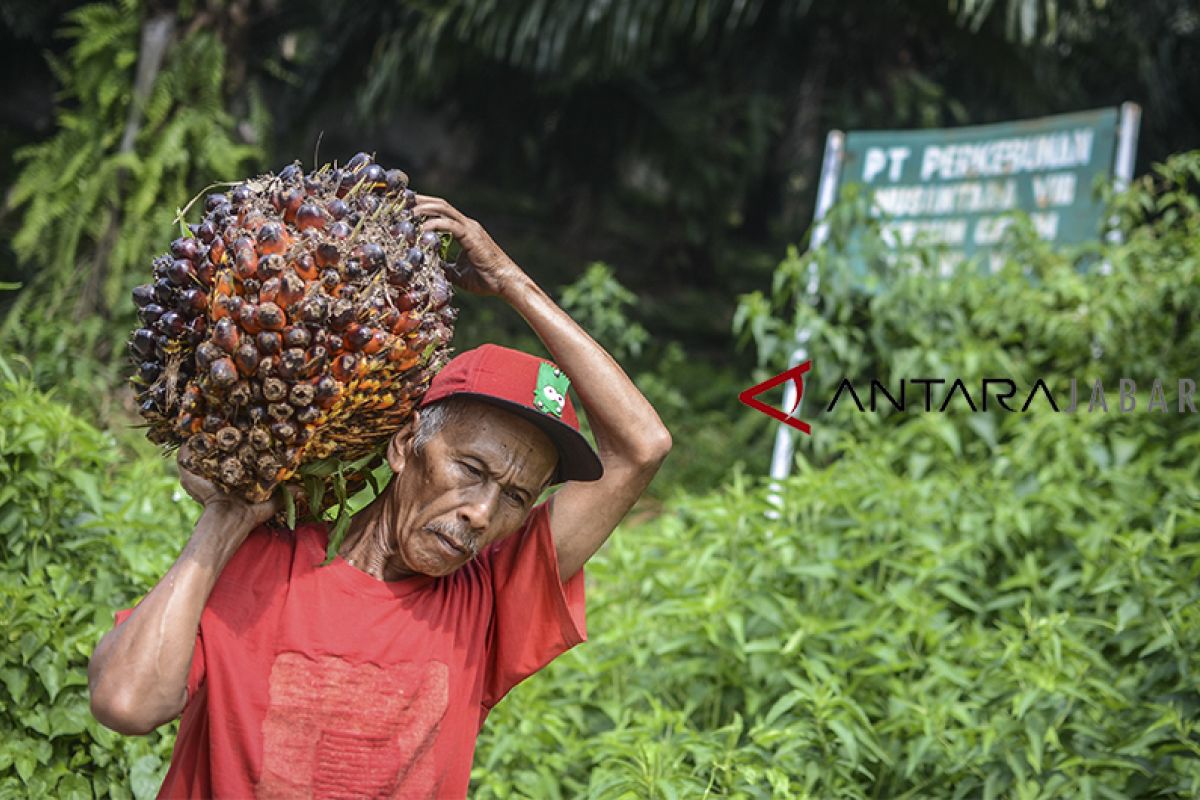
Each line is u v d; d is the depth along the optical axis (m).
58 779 2.98
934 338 5.34
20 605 2.96
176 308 1.96
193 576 1.97
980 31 11.91
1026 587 4.11
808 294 5.45
